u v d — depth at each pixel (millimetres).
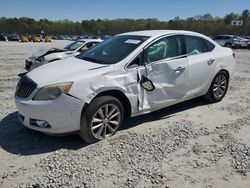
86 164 3488
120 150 3850
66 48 10047
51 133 3781
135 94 4316
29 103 3711
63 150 3824
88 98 3801
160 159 3633
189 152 3836
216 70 5762
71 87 3695
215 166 3494
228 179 3227
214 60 5680
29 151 3793
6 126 4582
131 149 3883
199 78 5391
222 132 4547
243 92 7293
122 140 4152
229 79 6238
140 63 4402
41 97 3688
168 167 3445
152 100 4590
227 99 6512
